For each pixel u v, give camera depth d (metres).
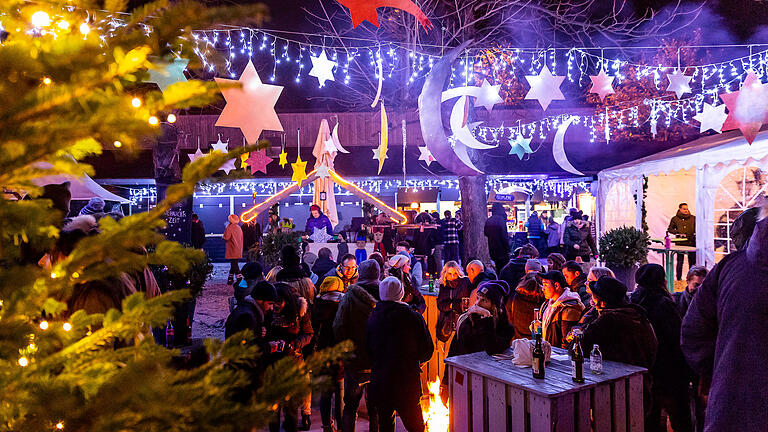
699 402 4.30
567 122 11.05
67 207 2.29
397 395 4.02
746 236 2.74
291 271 5.33
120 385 0.89
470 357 4.09
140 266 1.12
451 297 5.59
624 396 3.53
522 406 3.35
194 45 0.99
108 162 14.83
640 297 4.43
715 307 2.59
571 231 13.09
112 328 1.08
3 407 0.92
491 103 7.50
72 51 0.88
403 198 19.03
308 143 16.22
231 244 13.73
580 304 4.58
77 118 0.87
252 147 1.02
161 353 1.10
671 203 15.21
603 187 14.63
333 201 11.58
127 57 0.90
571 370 3.67
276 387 0.93
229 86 1.00
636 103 14.93
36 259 2.14
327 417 4.74
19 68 0.87
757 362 2.26
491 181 18.75
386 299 4.21
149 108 0.94
